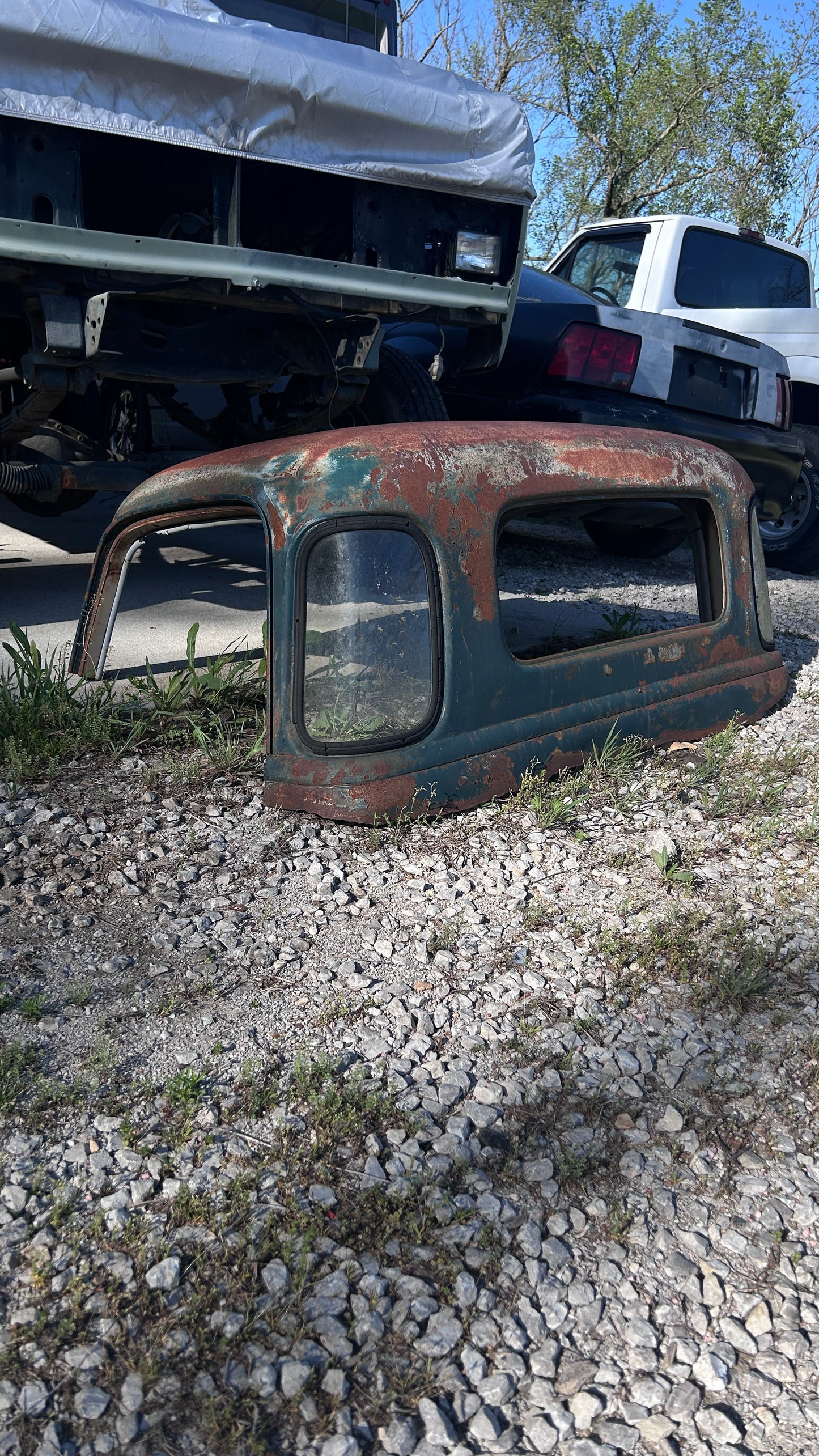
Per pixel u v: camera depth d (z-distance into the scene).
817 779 3.58
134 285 3.68
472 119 4.34
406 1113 1.99
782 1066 2.20
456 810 3.04
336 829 2.96
